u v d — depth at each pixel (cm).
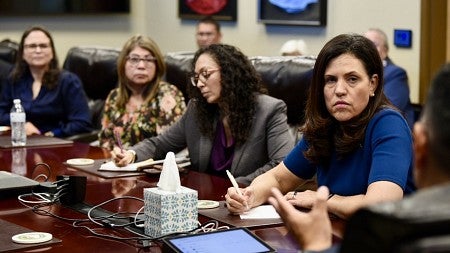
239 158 297
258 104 298
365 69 216
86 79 498
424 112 92
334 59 217
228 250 168
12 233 200
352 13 522
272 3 576
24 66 459
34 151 345
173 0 681
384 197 205
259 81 303
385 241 78
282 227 206
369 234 79
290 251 181
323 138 226
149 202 198
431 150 90
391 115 219
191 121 309
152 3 707
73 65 505
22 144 357
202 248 168
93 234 200
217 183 269
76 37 692
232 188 222
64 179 237
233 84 293
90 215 220
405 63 497
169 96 375
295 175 242
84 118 455
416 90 492
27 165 308
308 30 555
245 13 612
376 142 217
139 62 371
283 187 243
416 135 93
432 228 77
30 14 665
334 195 220
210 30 573
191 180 275
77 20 690
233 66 295
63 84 454
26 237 194
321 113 226
